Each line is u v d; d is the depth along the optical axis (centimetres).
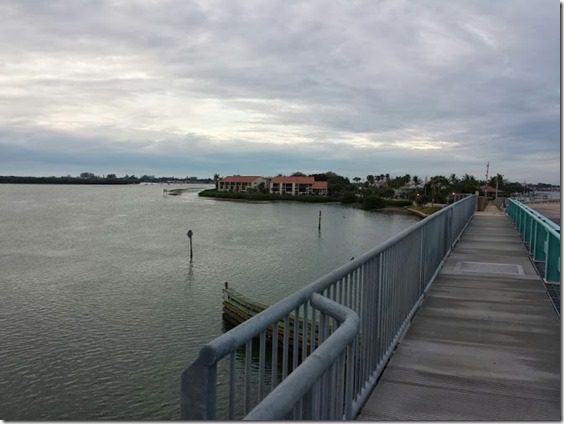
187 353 2016
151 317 2488
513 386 372
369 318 366
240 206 11550
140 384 1738
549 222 800
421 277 610
